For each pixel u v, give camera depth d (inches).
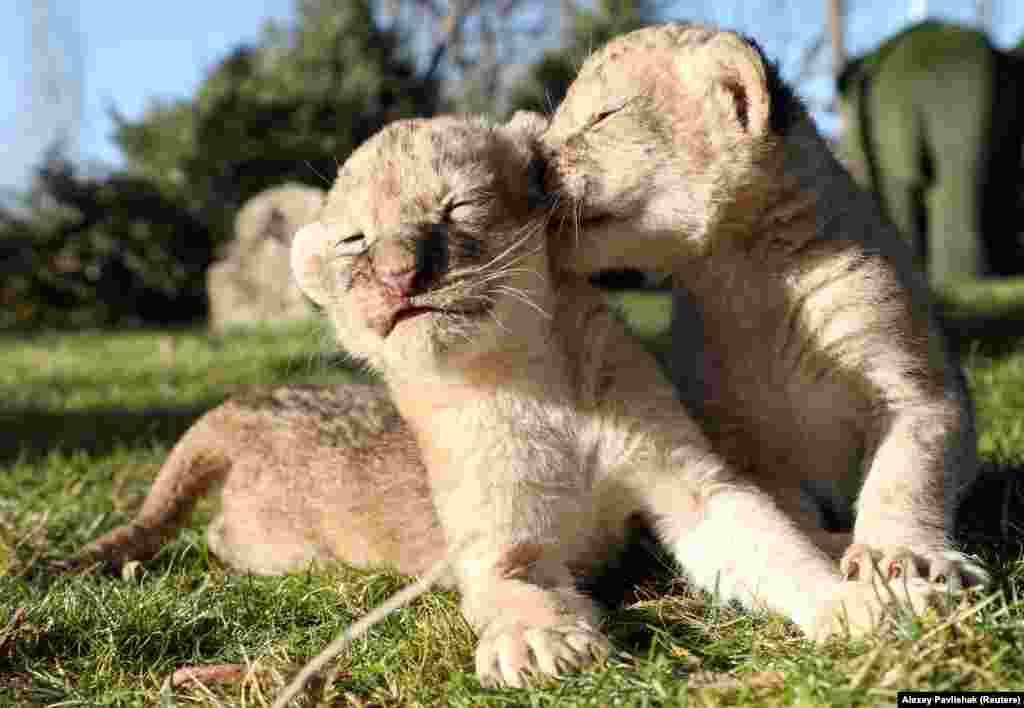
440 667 44.3
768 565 46.8
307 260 49.6
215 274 183.9
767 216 51.6
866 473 51.0
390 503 53.5
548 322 49.2
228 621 48.7
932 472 48.7
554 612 44.6
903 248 55.0
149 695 44.7
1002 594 42.9
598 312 50.4
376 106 231.5
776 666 42.1
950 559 45.2
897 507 47.6
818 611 44.2
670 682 41.9
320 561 54.6
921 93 153.6
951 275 158.9
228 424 58.5
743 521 47.8
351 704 43.1
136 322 236.7
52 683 45.8
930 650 41.0
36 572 54.4
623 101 51.4
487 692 42.6
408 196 46.9
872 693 40.0
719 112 51.5
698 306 53.6
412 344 46.3
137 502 61.6
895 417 50.7
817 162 52.4
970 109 154.4
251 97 235.5
